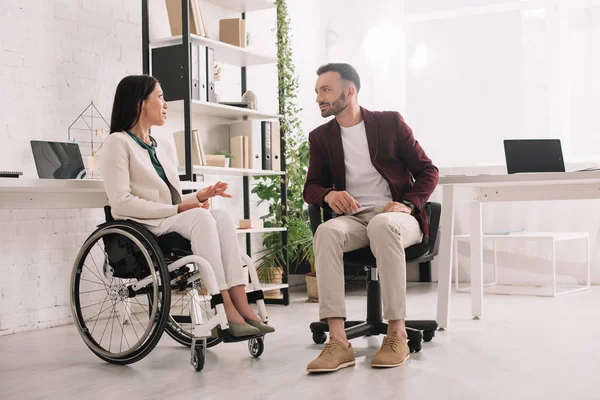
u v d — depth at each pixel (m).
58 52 3.51
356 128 2.75
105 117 3.76
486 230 5.08
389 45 5.37
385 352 2.33
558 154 3.05
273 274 4.35
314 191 2.69
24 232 3.36
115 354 2.46
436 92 5.23
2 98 3.24
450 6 5.18
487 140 5.08
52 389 2.16
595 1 4.79
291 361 2.46
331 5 5.56
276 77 5.16
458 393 1.95
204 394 2.03
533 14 4.95
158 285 2.36
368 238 2.51
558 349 2.57
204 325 2.33
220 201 4.53
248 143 4.25
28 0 3.37
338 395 1.96
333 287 2.35
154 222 2.48
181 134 3.79
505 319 3.33
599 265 4.78
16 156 3.29
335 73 2.72
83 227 3.65
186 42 3.66
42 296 3.43
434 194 5.20
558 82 4.89
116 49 3.83
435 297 4.30
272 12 5.15
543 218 4.91
